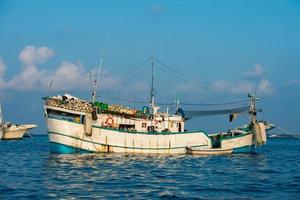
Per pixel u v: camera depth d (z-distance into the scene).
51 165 48.25
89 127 58.75
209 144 65.12
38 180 36.03
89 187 32.53
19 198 27.39
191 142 63.78
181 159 57.62
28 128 132.12
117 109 61.47
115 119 61.53
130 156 58.62
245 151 68.94
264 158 65.56
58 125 58.53
